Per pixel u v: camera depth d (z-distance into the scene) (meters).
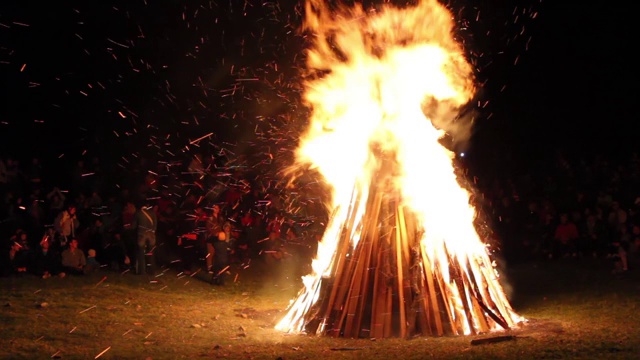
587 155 25.69
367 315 10.62
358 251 10.88
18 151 22.50
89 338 10.64
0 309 12.45
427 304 10.55
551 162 24.75
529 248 20.08
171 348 10.06
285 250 18.34
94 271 16.27
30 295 13.62
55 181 20.58
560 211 21.27
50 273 15.74
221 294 14.98
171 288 15.32
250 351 9.82
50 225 17.22
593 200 21.55
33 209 17.44
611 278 15.77
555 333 10.38
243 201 19.06
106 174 20.48
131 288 14.91
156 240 18.22
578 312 12.27
